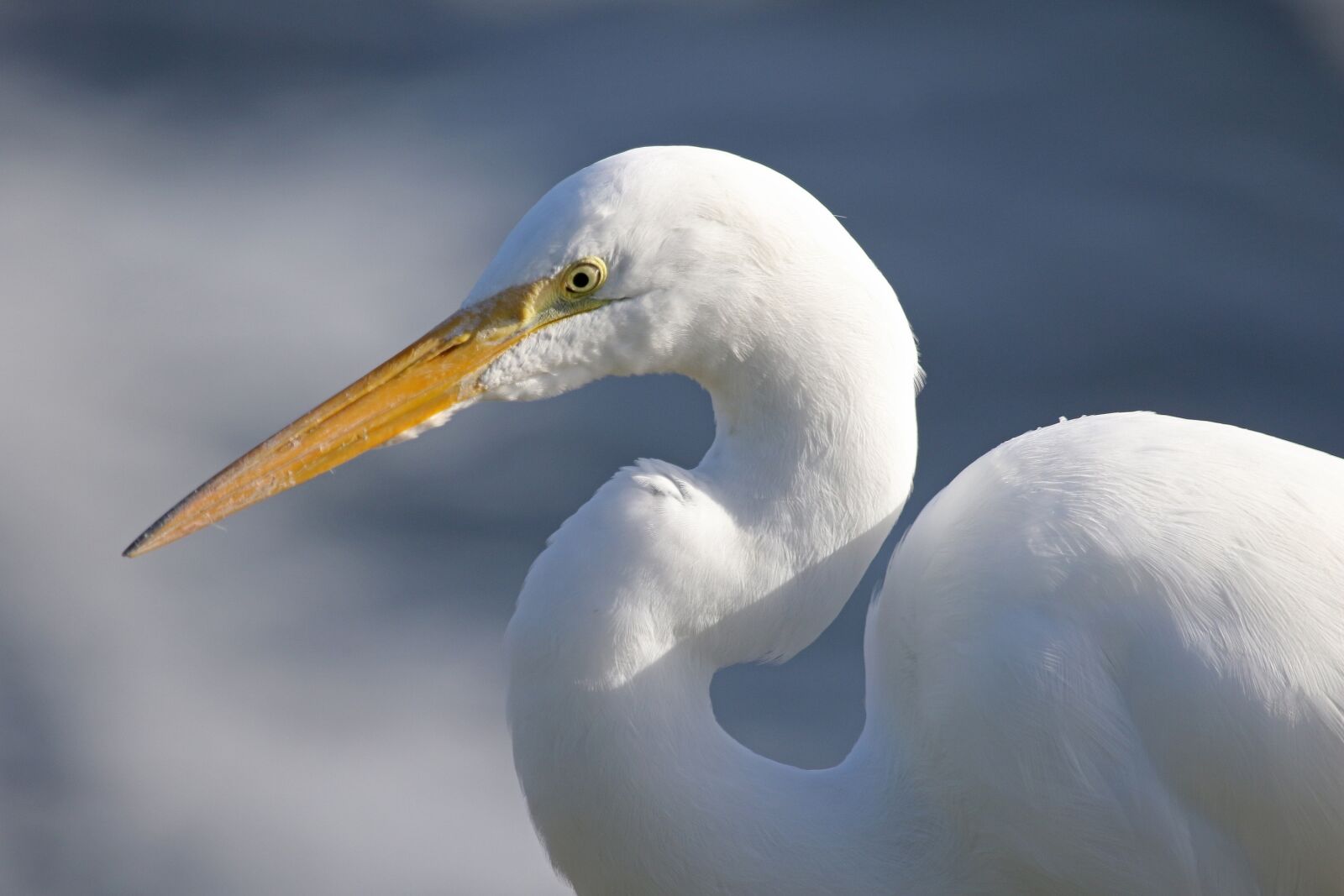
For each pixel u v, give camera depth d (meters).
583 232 5.01
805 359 5.04
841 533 5.14
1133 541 5.11
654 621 4.94
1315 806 4.99
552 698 4.94
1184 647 4.98
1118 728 5.01
